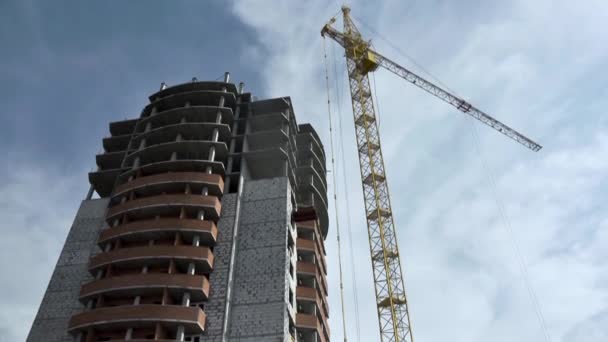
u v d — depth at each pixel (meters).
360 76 86.75
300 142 75.19
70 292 51.41
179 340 42.41
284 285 47.59
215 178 55.75
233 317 45.94
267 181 58.66
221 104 66.69
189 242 51.78
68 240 57.12
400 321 61.47
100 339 44.94
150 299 47.09
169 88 71.50
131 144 68.19
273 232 52.50
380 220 70.19
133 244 52.34
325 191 73.81
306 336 53.38
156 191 56.72
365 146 77.75
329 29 90.75
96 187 65.94
